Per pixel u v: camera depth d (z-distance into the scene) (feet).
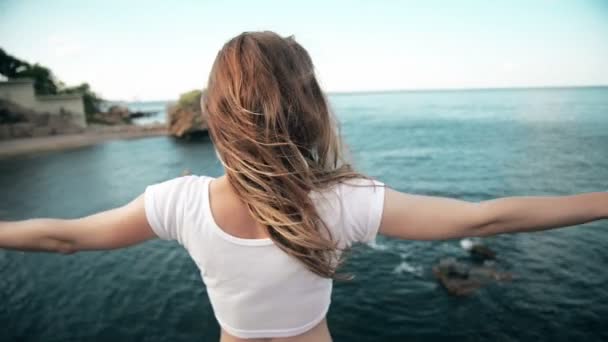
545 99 449.89
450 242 40.27
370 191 3.06
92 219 3.28
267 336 3.58
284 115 3.08
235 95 3.12
